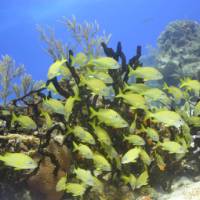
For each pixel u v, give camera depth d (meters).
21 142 1.80
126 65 1.95
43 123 2.05
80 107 1.77
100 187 1.67
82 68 1.97
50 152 1.69
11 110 2.07
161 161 1.76
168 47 5.85
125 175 1.78
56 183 1.68
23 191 1.69
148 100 1.89
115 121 1.59
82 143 1.77
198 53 5.33
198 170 1.98
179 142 1.84
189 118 1.94
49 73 1.53
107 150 1.69
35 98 2.29
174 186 1.86
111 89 1.91
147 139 1.88
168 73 5.16
